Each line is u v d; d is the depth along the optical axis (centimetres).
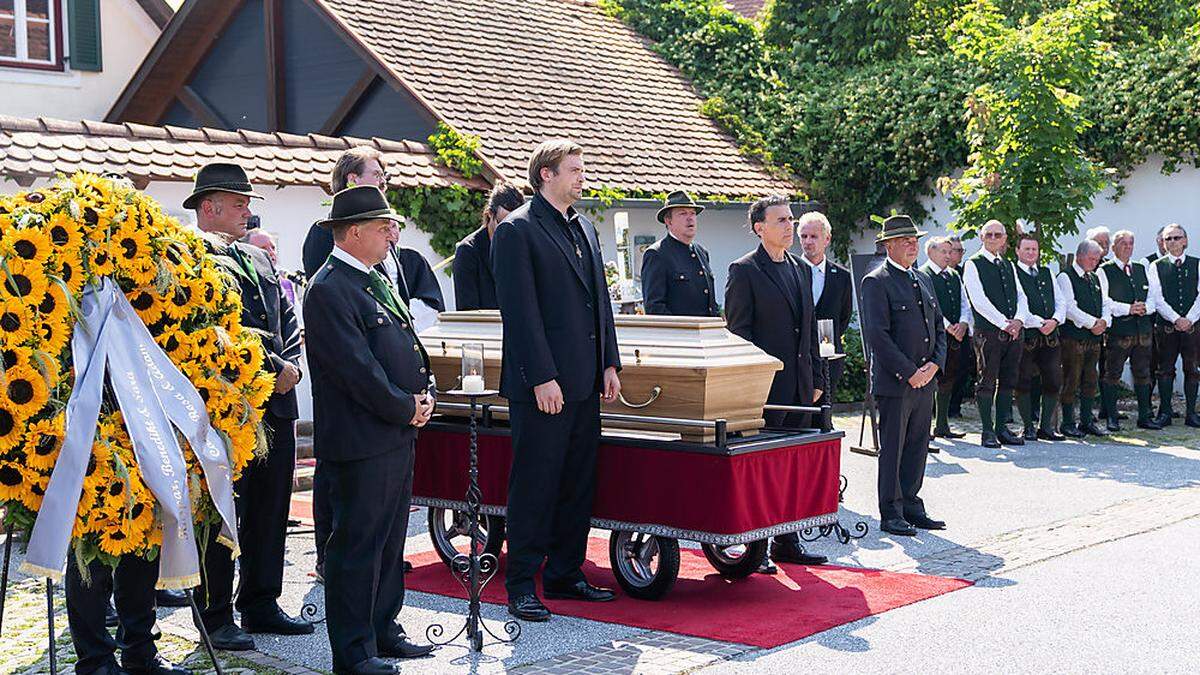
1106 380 1434
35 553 493
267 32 1684
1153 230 1614
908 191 1778
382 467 582
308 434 1286
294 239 1280
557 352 685
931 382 920
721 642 636
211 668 610
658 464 700
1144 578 759
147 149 1186
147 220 532
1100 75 1656
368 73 1599
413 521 964
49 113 1772
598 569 802
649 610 698
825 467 735
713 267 1734
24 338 493
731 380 710
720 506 680
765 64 2003
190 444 529
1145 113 1575
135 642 579
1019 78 1450
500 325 776
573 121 1667
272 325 650
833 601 711
